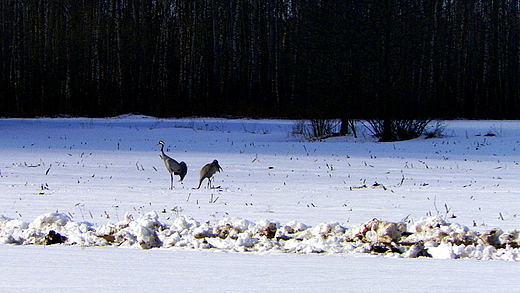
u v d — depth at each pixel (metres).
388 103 57.88
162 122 78.06
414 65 92.19
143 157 40.44
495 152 44.59
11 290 9.70
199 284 10.16
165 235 14.80
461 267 11.70
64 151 44.56
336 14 60.81
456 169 33.97
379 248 13.49
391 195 23.81
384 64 58.44
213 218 18.28
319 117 62.19
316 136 61.84
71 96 105.69
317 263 11.92
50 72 105.69
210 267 11.46
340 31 59.84
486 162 37.69
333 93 62.25
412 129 57.44
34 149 46.12
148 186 26.92
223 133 66.44
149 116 99.81
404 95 58.53
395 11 58.97
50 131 64.62
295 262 12.02
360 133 63.22
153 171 33.00
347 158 40.44
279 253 13.05
